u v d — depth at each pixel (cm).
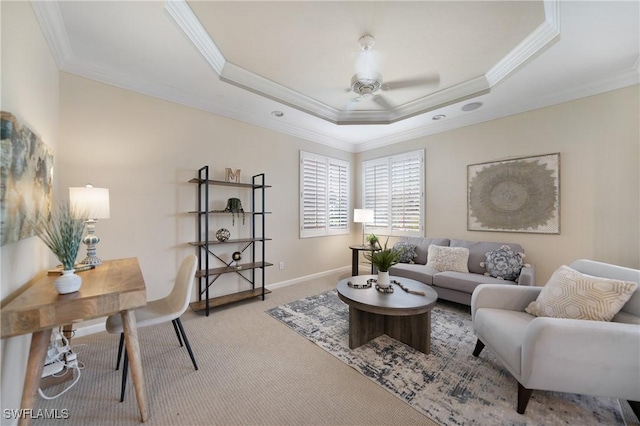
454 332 252
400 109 380
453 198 393
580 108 287
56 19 185
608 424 143
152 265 285
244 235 367
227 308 318
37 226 162
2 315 110
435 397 165
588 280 168
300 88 318
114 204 262
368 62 260
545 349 141
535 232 316
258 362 205
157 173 289
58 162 231
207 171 296
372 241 427
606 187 273
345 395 168
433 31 215
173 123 301
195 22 204
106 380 180
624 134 263
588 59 237
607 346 136
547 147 309
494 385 176
